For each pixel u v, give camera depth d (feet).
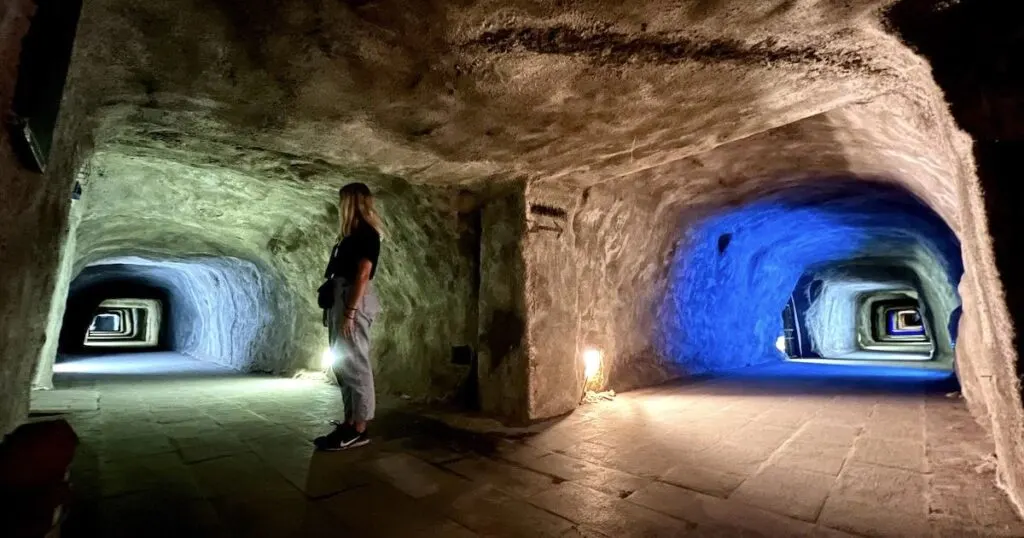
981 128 6.25
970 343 13.92
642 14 6.66
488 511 7.67
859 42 7.26
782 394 18.51
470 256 16.44
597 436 12.28
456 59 7.84
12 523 3.62
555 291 15.23
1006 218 6.08
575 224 16.62
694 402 16.89
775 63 8.02
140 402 16.29
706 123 10.61
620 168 13.70
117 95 8.77
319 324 23.58
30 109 4.70
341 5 6.37
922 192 15.34
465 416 14.53
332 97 9.12
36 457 3.99
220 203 18.72
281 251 23.24
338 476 9.16
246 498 8.00
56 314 18.67
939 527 6.70
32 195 6.23
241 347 30.89
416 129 10.82
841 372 27.07
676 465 9.87
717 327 28.71
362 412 11.13
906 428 12.30
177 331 48.01
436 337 17.57
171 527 6.82
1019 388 6.19
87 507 7.35
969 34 6.22
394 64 7.97
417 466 9.83
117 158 13.99
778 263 34.81
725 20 6.82
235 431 12.41
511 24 6.90
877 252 33.81
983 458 9.41
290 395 18.34
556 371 14.97
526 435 12.41
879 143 12.67
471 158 12.73
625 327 20.52
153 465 9.48
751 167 16.53
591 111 9.91
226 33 6.91
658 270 22.15
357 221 11.28
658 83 8.75
